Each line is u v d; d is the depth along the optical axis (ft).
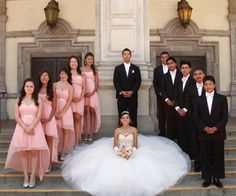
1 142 26.16
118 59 27.86
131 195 18.40
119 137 20.76
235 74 43.96
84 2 43.68
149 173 19.08
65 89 22.74
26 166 19.97
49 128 21.17
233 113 43.62
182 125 23.41
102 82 27.22
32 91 19.98
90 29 43.57
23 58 43.93
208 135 19.45
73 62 23.98
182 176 19.97
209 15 44.06
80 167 19.83
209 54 44.04
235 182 20.49
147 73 27.68
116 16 28.19
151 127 27.22
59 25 43.50
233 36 44.14
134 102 25.43
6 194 19.27
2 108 43.68
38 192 19.16
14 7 44.11
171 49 43.50
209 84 19.53
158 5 43.57
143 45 28.09
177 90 23.68
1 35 43.93
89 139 25.39
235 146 25.57
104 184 18.69
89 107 25.32
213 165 19.74
